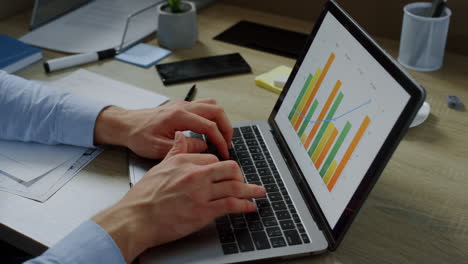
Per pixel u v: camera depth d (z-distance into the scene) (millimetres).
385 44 1183
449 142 833
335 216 612
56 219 668
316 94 755
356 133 627
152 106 929
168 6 1166
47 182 737
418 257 613
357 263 604
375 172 565
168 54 1130
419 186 735
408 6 1044
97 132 815
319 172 677
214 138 773
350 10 1266
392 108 570
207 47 1163
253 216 658
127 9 1324
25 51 1087
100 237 587
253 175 743
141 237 598
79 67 1079
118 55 1120
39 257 578
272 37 1208
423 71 1046
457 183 741
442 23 991
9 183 734
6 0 1292
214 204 628
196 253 603
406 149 817
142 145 771
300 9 1336
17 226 658
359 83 653
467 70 1047
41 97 848
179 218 614
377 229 656
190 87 1007
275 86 990
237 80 1033
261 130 856
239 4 1429
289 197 694
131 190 655
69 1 1322
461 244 633
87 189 725
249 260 593
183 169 651
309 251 603
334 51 742
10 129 836
